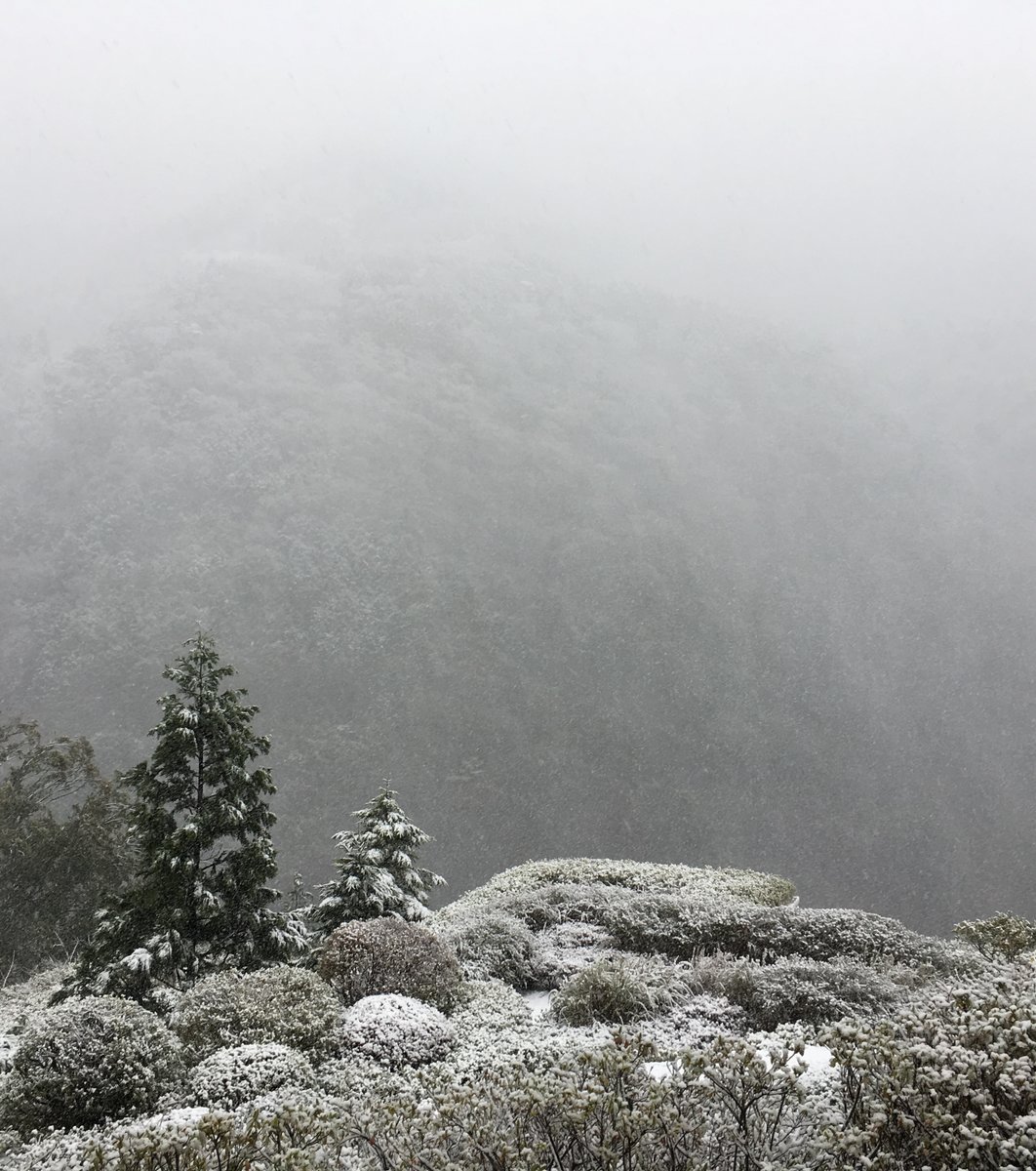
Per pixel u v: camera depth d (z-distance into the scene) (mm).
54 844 22969
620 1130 3361
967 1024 3609
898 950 8508
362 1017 7051
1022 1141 2746
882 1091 3350
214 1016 7070
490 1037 7059
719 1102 3762
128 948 10430
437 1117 3883
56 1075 5867
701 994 7648
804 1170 3256
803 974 7383
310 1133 4008
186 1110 5172
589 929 10398
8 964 22109
